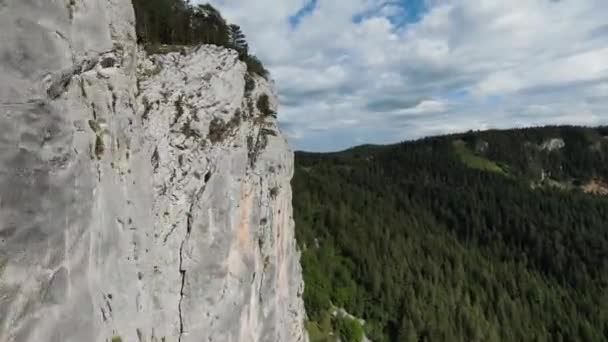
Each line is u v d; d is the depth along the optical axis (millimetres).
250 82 46156
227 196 36875
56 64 19031
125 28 29219
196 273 33969
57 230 18375
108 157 24891
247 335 39969
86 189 21000
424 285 117375
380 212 152000
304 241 117312
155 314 30109
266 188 45188
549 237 166125
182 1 53156
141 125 30922
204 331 33812
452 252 142375
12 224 16266
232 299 37125
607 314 129625
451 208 184250
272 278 45469
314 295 99688
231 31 57375
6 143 16219
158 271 30750
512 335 116000
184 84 35969
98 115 24203
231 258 37656
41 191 17578
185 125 34781
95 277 22141
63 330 18328
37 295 17141
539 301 132000
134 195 28109
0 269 15695
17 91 16828
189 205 34000
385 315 106750
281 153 49094
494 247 163125
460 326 110688
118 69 27250
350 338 96188
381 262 118812
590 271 152625
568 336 120375
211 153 36062
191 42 47438
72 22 21141
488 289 130875
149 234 29859
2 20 16531
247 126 42188
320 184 157125
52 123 18359
